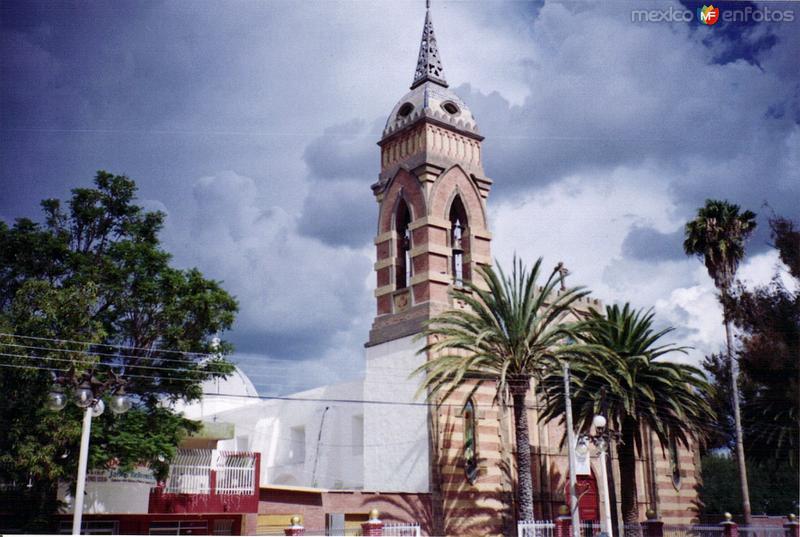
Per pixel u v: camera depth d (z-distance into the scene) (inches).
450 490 1688.0
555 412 1763.0
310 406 2165.4
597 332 1715.1
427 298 1813.5
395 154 2007.9
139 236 1414.9
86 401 946.1
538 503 1860.2
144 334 1376.7
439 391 1722.4
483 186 1998.0
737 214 2244.1
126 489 1387.8
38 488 1298.0
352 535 1524.4
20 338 1227.2
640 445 1717.5
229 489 1439.5
